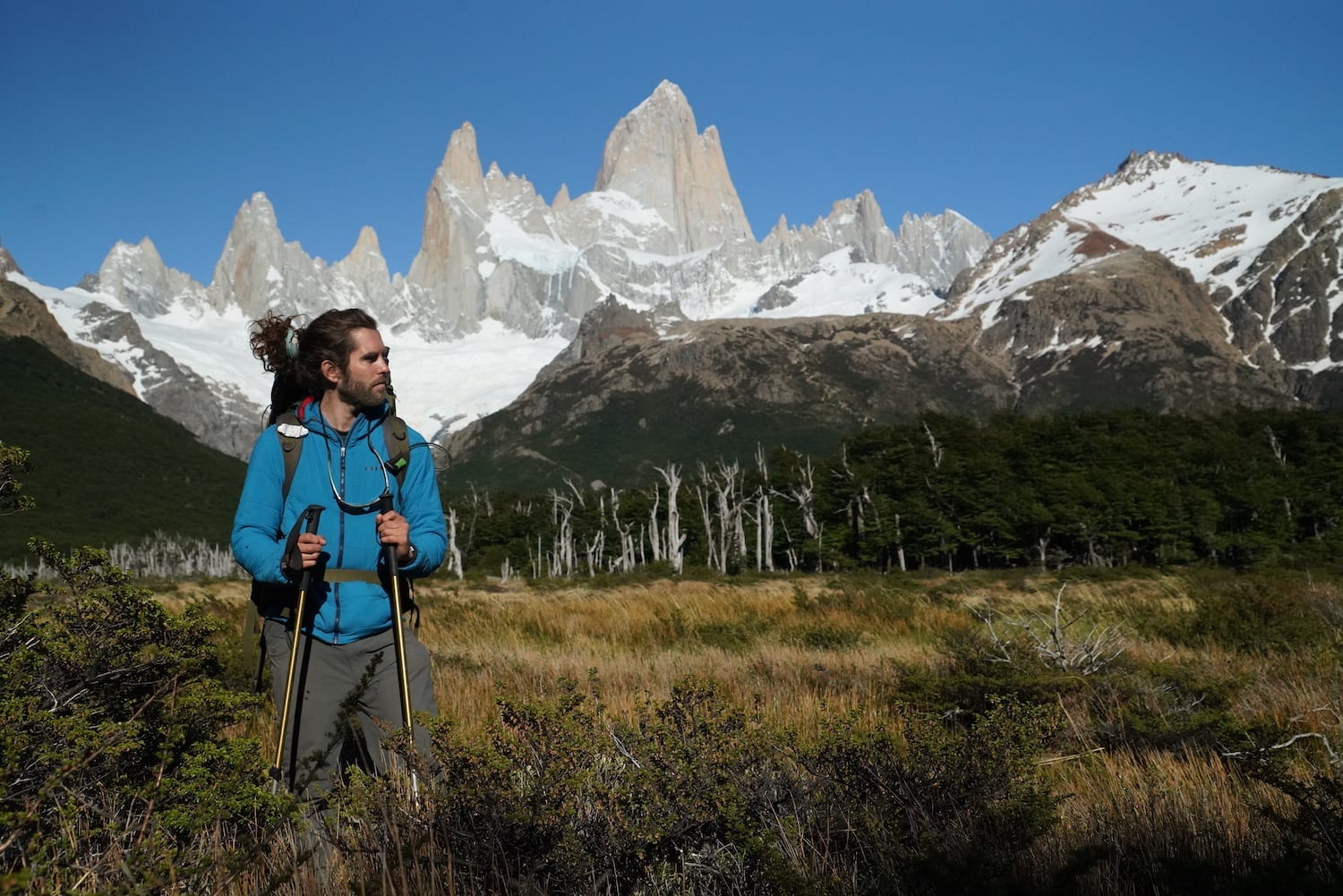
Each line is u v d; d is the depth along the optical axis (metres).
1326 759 5.08
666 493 99.62
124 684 3.46
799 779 3.72
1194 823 3.89
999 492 75.44
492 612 16.83
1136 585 29.98
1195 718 5.80
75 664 3.36
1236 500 72.06
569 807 3.19
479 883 3.00
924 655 10.18
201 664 3.68
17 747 2.91
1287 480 78.25
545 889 3.03
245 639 3.84
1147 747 5.56
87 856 2.82
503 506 115.38
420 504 3.99
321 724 3.76
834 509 84.38
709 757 3.56
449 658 10.37
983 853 3.11
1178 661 8.40
